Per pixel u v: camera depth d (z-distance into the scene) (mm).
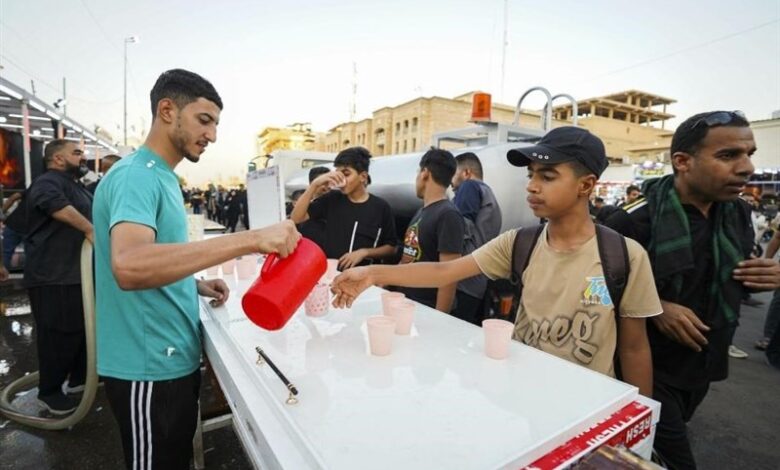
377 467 587
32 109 6430
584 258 1173
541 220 3342
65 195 2785
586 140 1137
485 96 3457
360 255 2373
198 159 1349
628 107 55750
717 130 1223
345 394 805
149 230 1047
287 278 1004
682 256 1302
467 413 747
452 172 2248
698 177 1275
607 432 736
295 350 1028
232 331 1169
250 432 787
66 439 2381
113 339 1232
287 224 1060
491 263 1411
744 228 1419
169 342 1258
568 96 3602
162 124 1241
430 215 2182
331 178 2465
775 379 3338
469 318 2467
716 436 2537
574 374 930
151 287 953
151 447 1261
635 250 1167
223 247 983
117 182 1122
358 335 1149
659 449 1341
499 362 988
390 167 3861
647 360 1191
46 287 2520
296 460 631
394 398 794
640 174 22000
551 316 1212
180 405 1308
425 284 1394
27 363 3402
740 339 4305
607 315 1141
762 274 1268
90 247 2145
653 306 1147
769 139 20734
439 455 619
